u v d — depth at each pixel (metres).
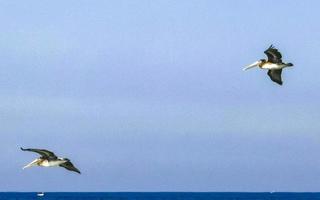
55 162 48.50
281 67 53.41
